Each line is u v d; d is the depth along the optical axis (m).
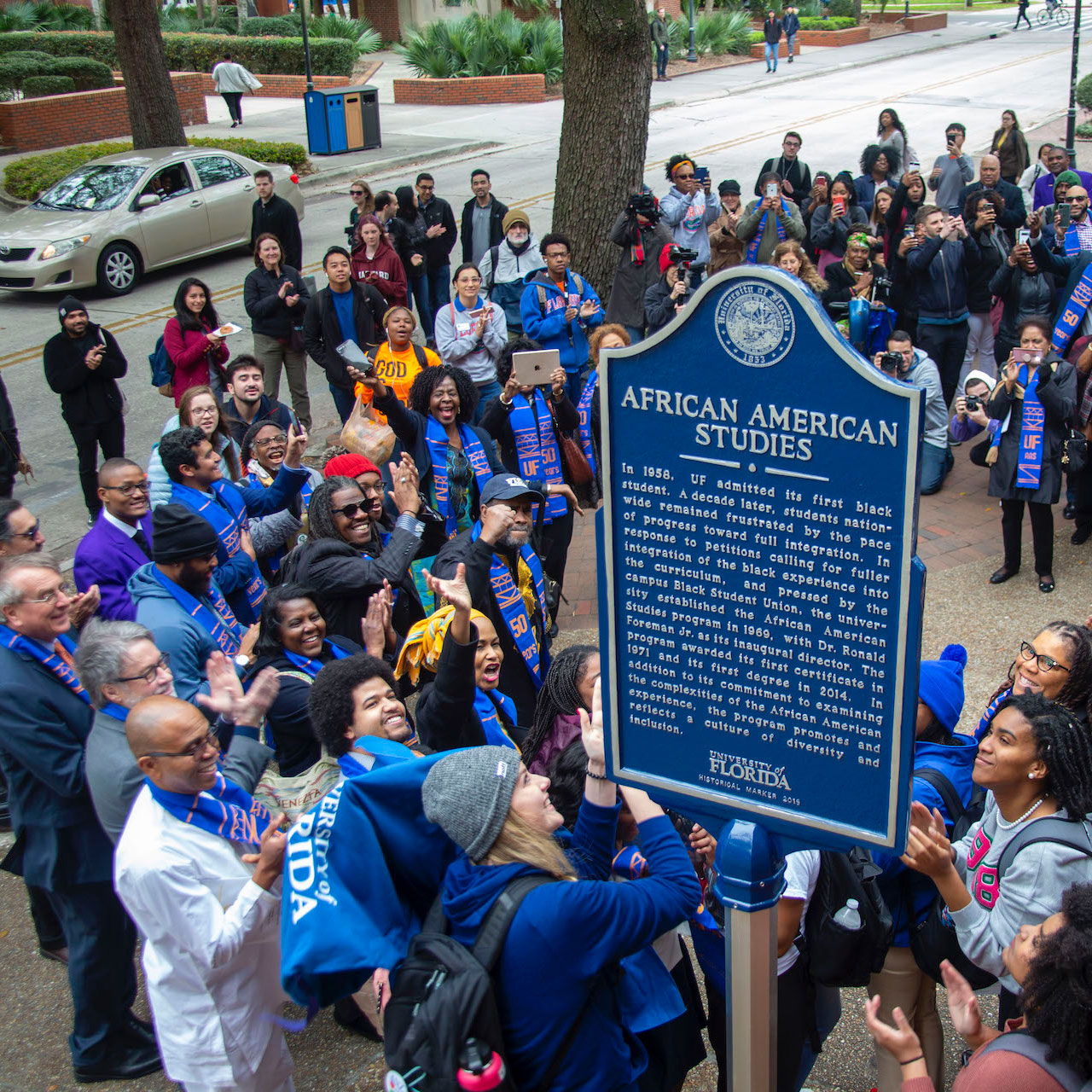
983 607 7.04
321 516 5.24
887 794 2.46
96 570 5.32
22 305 14.70
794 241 9.79
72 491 9.70
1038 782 2.96
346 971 2.55
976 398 7.04
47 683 3.93
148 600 4.63
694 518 2.54
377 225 10.87
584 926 2.32
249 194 16.47
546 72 30.59
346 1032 4.24
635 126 10.73
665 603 2.64
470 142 24.72
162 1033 3.29
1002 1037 2.40
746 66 35.59
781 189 10.95
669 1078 2.87
